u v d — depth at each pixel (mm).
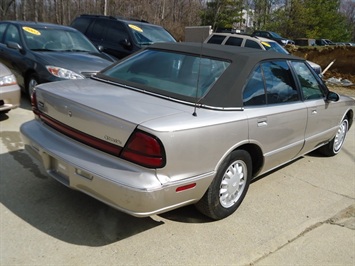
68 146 2662
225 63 3152
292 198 3715
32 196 3148
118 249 2576
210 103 2787
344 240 3018
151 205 2352
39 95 3027
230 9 36844
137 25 8773
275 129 3396
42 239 2594
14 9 35188
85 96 2777
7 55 6441
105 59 6629
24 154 4023
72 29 7328
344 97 5121
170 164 2393
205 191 2803
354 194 3990
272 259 2662
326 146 5090
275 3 46188
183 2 31312
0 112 5480
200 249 2686
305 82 4094
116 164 2406
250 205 3453
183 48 3465
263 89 3311
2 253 2412
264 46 10797
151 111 2547
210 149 2660
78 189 2576
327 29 44812
